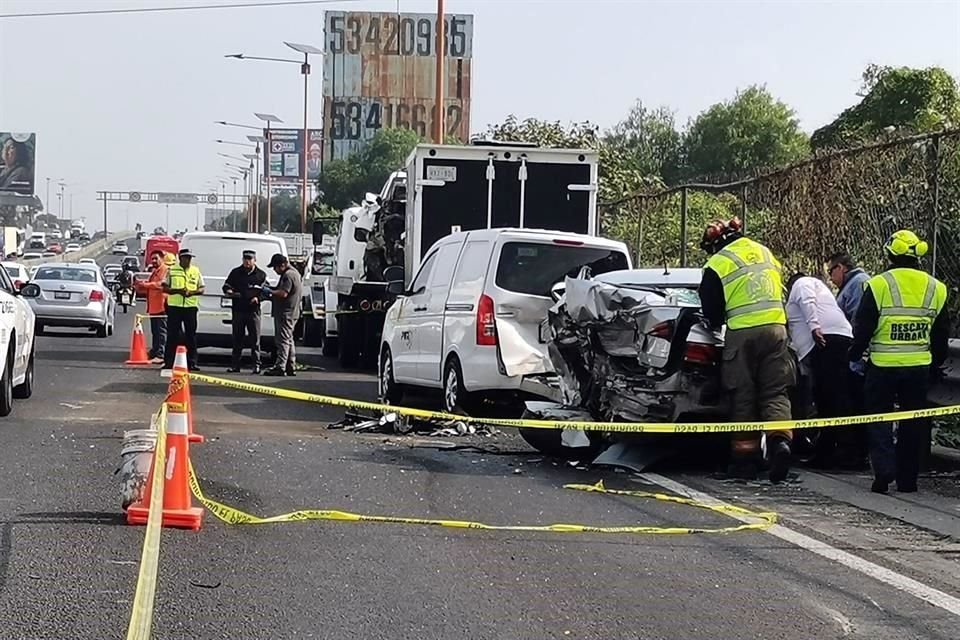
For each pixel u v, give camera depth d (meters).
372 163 75.44
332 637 5.61
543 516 8.38
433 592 6.37
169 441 7.69
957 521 8.59
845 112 30.11
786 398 10.01
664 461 11.02
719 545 7.62
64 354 22.64
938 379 10.06
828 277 13.20
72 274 29.48
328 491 8.98
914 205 12.32
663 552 7.39
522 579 6.67
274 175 96.12
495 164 17.11
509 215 17.11
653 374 10.21
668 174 53.16
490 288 12.39
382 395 15.34
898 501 9.31
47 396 14.97
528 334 12.37
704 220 20.83
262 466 9.93
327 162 84.88
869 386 9.61
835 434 10.83
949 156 11.98
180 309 19.73
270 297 19.50
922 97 28.89
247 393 16.58
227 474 9.52
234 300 19.66
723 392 10.09
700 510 8.75
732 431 9.91
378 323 21.39
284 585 6.43
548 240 12.61
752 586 6.65
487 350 12.31
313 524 7.86
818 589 6.61
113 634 5.56
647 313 10.12
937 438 11.90
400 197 20.95
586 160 17.16
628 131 55.31
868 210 13.16
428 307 13.82
